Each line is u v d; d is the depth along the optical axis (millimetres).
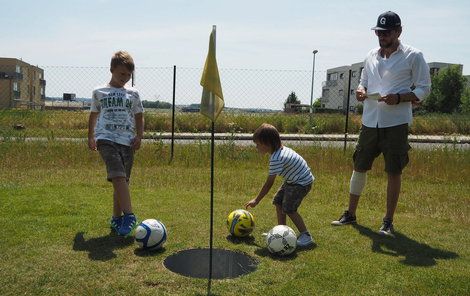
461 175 8273
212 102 3230
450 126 23297
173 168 8656
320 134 20766
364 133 4801
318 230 4602
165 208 5242
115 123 4098
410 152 10609
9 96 52938
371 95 4461
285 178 4152
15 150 9422
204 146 10859
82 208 5090
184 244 3957
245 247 3938
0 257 3463
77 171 7812
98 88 4195
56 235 4059
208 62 3199
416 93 4371
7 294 2842
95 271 3250
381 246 4121
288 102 28000
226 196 6082
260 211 5301
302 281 3184
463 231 4730
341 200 6180
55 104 44344
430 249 4078
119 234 4078
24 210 4891
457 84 42094
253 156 10188
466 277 3320
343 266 3516
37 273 3176
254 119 21266
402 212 5609
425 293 3037
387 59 4625
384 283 3188
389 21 4426
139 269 3314
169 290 2971
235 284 3092
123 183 4027
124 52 4172
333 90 67375
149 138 14117
